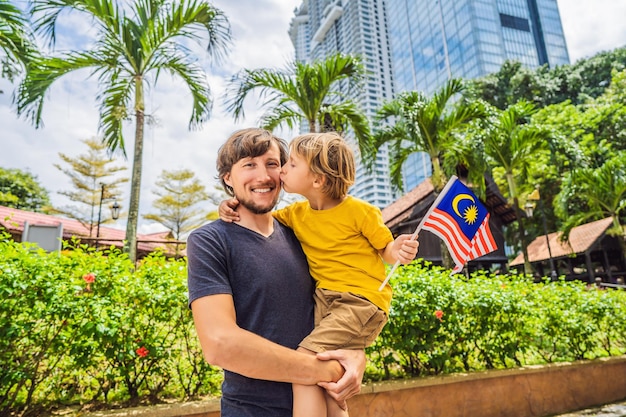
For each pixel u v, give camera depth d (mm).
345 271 1702
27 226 8203
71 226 22203
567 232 18125
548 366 4836
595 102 27938
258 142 1639
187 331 3602
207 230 1499
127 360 3395
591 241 21406
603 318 5633
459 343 4566
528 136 13688
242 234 1541
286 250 1640
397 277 4367
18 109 7488
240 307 1417
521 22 93812
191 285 1355
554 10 98625
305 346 1452
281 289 1487
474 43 86750
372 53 112625
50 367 3385
